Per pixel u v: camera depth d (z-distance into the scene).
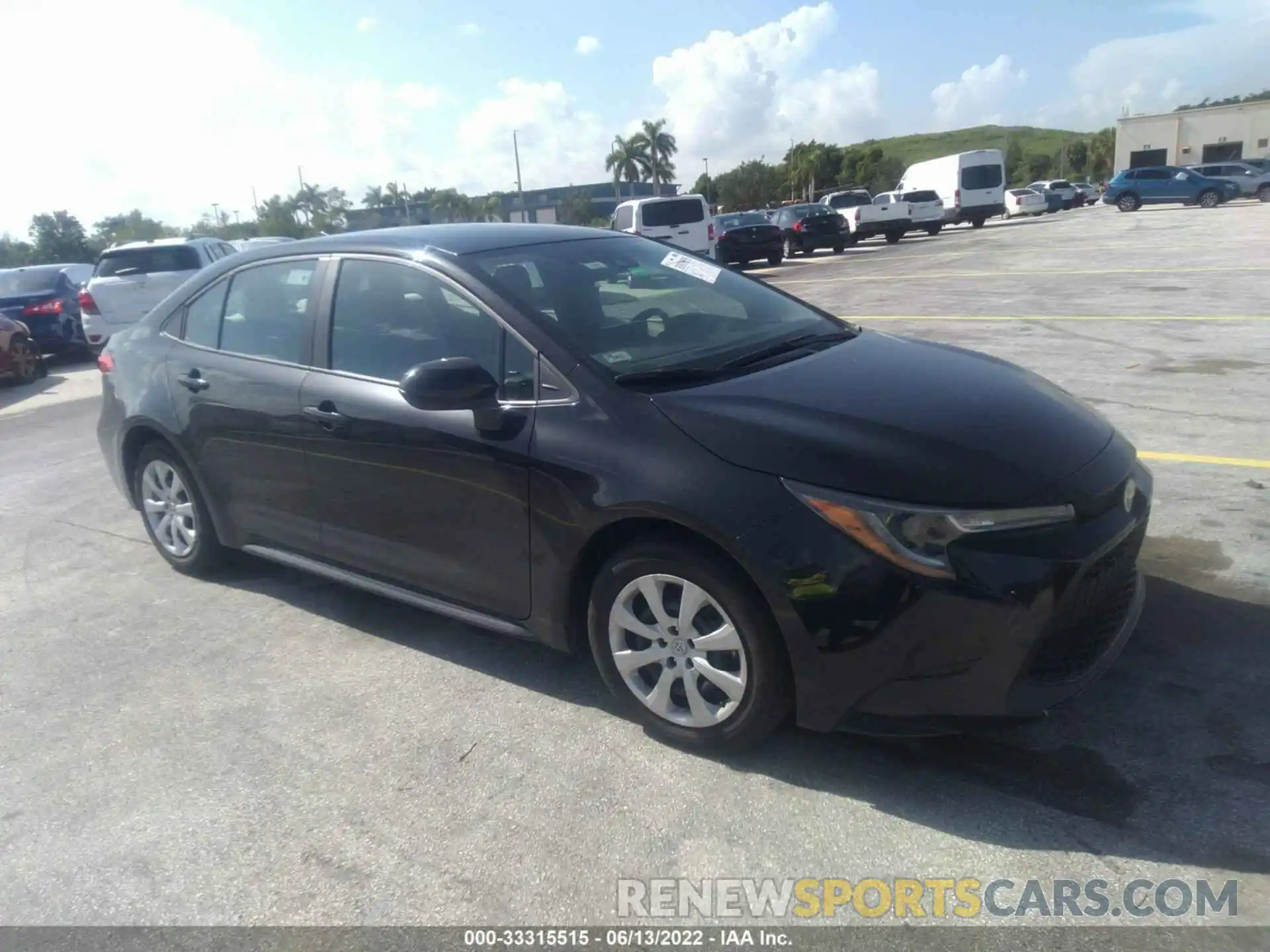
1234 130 55.34
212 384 4.48
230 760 3.40
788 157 89.81
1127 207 37.84
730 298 4.20
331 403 3.93
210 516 4.82
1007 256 20.66
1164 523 4.84
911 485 2.78
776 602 2.81
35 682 4.09
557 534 3.28
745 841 2.79
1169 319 10.47
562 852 2.81
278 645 4.27
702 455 2.98
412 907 2.64
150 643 4.38
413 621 4.42
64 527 6.18
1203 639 3.68
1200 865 2.58
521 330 3.50
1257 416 6.58
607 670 3.35
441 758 3.30
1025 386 3.49
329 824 3.01
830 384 3.31
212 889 2.77
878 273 19.41
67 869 2.90
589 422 3.23
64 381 13.30
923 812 2.85
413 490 3.70
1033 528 2.78
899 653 2.74
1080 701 3.33
